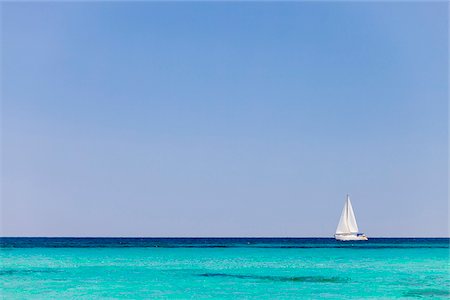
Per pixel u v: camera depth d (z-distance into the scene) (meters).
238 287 43.88
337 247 113.88
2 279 48.47
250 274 52.50
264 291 41.84
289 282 46.59
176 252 91.44
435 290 42.22
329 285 44.94
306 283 46.03
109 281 47.12
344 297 39.31
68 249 100.12
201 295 40.12
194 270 56.16
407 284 45.34
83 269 57.09
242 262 67.06
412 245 126.69
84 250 96.88
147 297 39.34
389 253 86.62
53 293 40.88
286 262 67.12
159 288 43.28
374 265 62.22
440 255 80.62
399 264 63.50
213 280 47.84
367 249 102.38
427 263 64.94
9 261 67.69
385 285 44.78
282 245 133.25
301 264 63.81
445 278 49.19
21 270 55.91
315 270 56.31
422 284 45.41
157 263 65.19
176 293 40.91
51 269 57.00
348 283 46.06
